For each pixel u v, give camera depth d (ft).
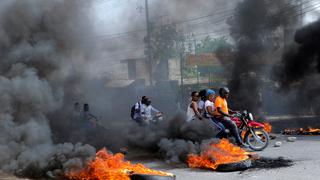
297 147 31.83
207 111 31.45
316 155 27.58
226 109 31.37
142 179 20.27
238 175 22.45
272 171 22.81
